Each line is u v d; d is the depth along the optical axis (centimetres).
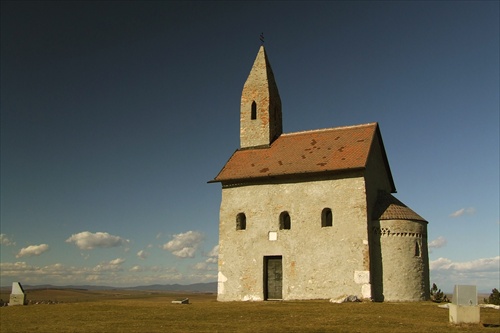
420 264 3516
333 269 3472
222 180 3916
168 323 2319
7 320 2631
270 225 3731
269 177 3769
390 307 2917
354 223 3469
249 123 4341
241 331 2056
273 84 4488
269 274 3706
